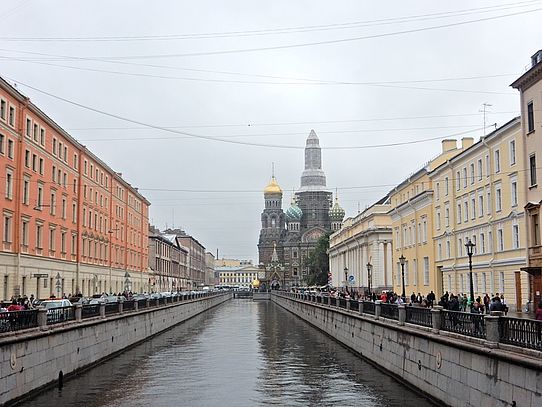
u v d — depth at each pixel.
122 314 39.78
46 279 56.50
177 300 69.56
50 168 57.41
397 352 27.94
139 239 100.12
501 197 46.91
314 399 23.69
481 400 17.92
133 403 23.11
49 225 57.38
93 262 72.06
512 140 44.75
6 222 48.22
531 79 40.91
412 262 70.44
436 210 62.41
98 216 74.38
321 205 199.00
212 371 31.06
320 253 144.12
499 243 47.62
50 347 25.70
